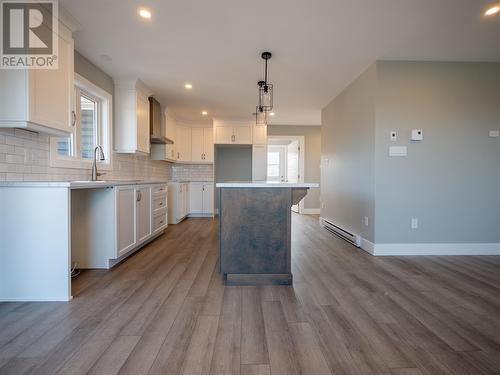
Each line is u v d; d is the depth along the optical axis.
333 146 4.52
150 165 4.79
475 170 3.17
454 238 3.19
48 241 1.91
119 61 3.07
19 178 2.10
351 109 3.78
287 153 8.05
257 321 1.66
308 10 2.16
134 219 3.01
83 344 1.41
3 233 1.90
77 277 2.39
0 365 1.25
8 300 1.91
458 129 3.15
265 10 2.15
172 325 1.61
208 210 5.99
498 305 1.90
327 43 2.69
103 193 2.58
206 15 2.22
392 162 3.12
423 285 2.26
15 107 1.85
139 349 1.37
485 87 3.16
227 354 1.34
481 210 3.19
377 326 1.62
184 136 5.87
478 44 2.73
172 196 5.22
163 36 2.55
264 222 2.25
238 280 2.29
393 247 3.16
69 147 2.87
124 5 2.09
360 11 2.17
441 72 3.12
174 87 3.93
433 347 1.42
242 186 2.19
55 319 1.67
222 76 3.52
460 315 1.76
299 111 5.35
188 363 1.27
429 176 3.15
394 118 3.12
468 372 1.23
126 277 2.40
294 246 3.57
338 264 2.81
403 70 3.10
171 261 2.88
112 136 3.51
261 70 3.34
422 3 2.07
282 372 1.22
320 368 1.25
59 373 1.20
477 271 2.61
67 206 1.92
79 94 3.00
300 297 2.02
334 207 4.48
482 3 2.07
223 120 5.84
